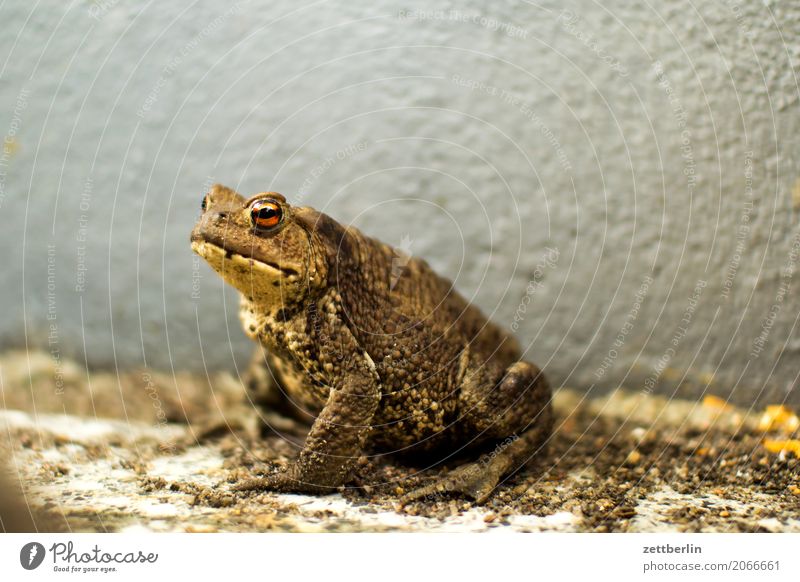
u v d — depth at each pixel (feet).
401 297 1.26
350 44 1.55
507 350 1.33
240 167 1.56
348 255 1.24
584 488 1.26
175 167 1.57
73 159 1.57
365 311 1.24
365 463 1.27
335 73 1.55
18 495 1.21
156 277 1.58
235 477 1.26
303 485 1.22
